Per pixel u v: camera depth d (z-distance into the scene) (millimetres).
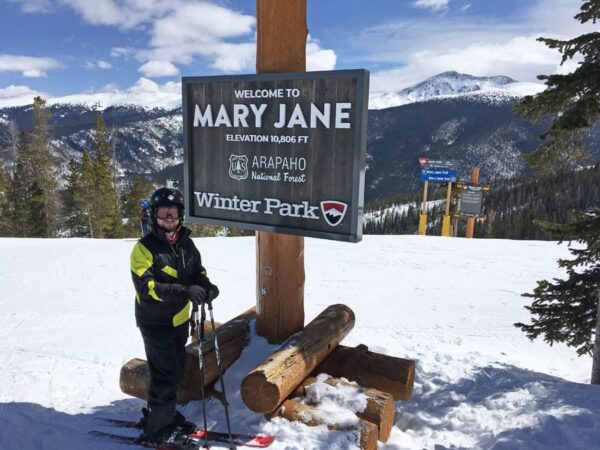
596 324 4691
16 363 5117
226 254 14305
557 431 3027
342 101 3096
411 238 18047
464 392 4184
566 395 3758
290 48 3342
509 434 3064
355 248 15391
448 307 8953
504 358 6512
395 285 10609
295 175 3361
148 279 2789
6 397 3936
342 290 10156
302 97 3242
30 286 9977
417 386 4375
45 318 7695
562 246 16062
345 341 6703
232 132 3592
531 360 6691
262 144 3469
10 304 8578
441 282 10906
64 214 39000
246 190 3600
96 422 3385
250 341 3715
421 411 3836
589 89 4305
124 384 3662
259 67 3445
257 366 3182
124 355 5785
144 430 3051
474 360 5387
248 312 4125
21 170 35969
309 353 3365
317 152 3250
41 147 35000
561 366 6684
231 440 2928
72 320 7598
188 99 3750
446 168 23016
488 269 12305
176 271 2941
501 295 9820
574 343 5438
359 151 3066
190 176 3836
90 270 11602
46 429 3191
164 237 2902
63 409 3732
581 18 4641
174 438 2939
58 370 4836
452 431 3459
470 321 8156
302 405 3123
